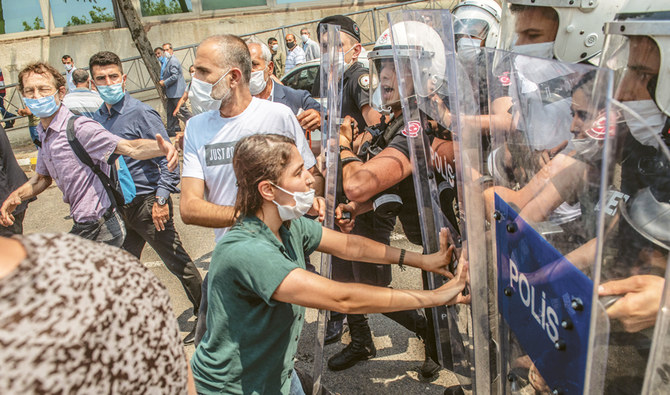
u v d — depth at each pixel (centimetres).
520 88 103
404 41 158
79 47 1223
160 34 1245
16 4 1201
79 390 61
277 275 138
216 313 149
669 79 111
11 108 1204
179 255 323
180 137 260
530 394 117
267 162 143
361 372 275
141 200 310
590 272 85
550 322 101
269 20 1262
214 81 207
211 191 222
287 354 158
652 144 95
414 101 164
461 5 242
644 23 111
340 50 186
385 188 194
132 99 312
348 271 267
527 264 109
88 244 71
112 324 65
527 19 167
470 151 125
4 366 56
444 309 181
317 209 218
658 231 99
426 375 261
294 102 308
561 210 93
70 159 283
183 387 78
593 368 88
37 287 60
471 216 128
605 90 75
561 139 90
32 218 647
